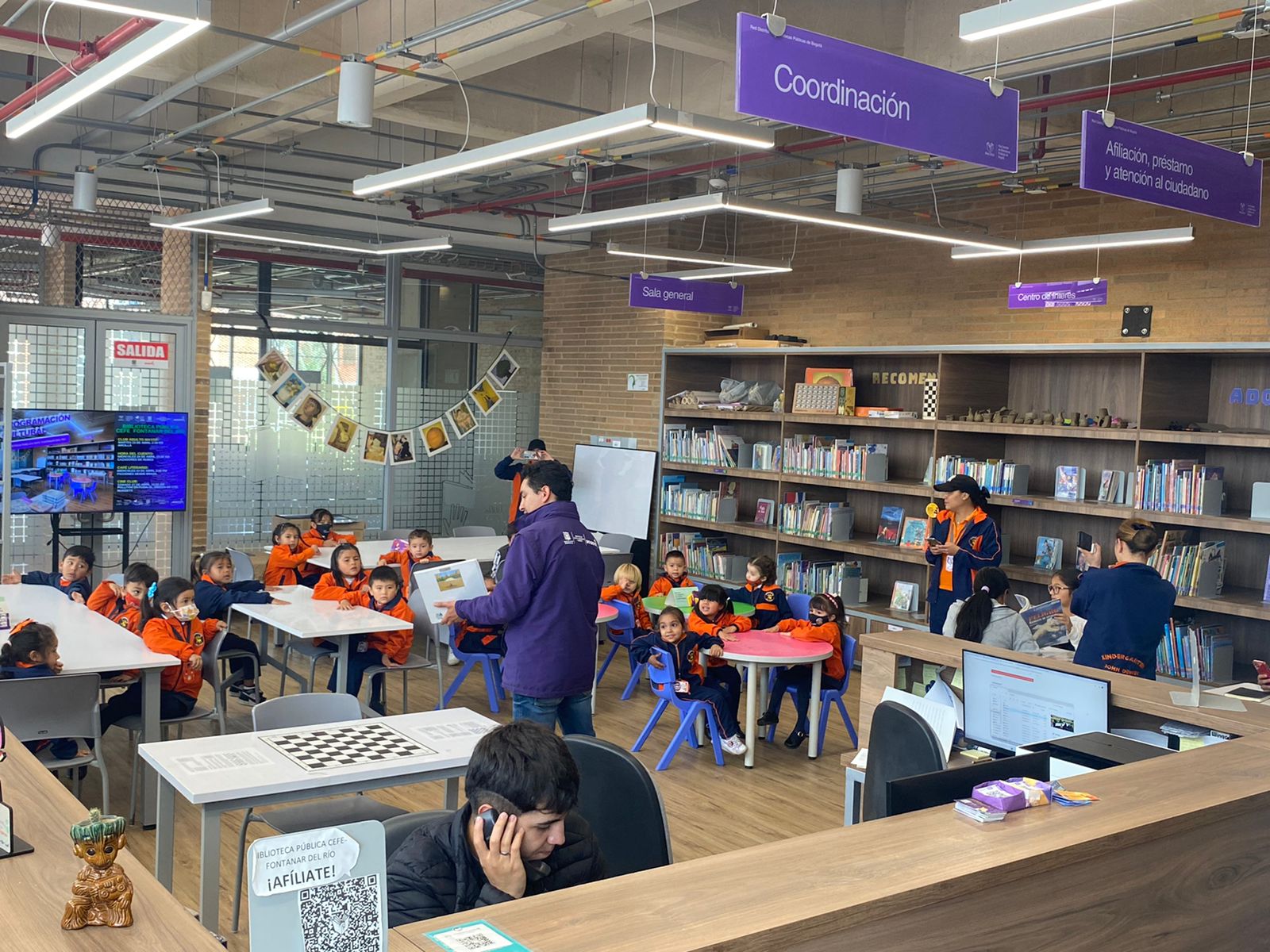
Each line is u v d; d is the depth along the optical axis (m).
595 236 11.90
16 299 9.45
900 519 9.55
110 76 4.07
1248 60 5.93
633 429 11.63
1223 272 7.69
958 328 9.41
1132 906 2.19
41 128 9.17
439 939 1.55
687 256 8.83
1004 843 2.02
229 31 5.75
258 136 8.82
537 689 4.77
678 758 6.78
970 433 9.05
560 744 2.20
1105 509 7.78
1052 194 8.75
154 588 6.50
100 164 8.88
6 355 9.40
